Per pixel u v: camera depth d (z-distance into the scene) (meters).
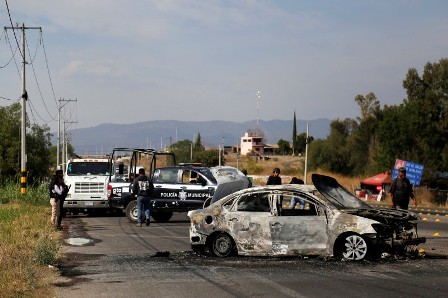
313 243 13.21
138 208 22.50
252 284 10.43
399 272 11.50
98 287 10.28
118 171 28.92
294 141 154.00
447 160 55.53
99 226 22.52
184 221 25.00
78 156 32.44
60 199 21.25
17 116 77.94
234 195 14.01
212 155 107.69
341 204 13.59
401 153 55.56
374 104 79.69
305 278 10.94
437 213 32.78
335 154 80.88
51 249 13.08
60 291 9.94
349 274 11.30
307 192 13.52
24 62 42.06
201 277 11.20
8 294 9.30
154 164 27.02
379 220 13.09
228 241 13.80
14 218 23.89
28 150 76.94
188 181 23.98
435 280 10.65
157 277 11.24
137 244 16.45
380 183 53.66
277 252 13.38
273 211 13.56
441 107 59.34
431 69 60.44
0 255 12.88
